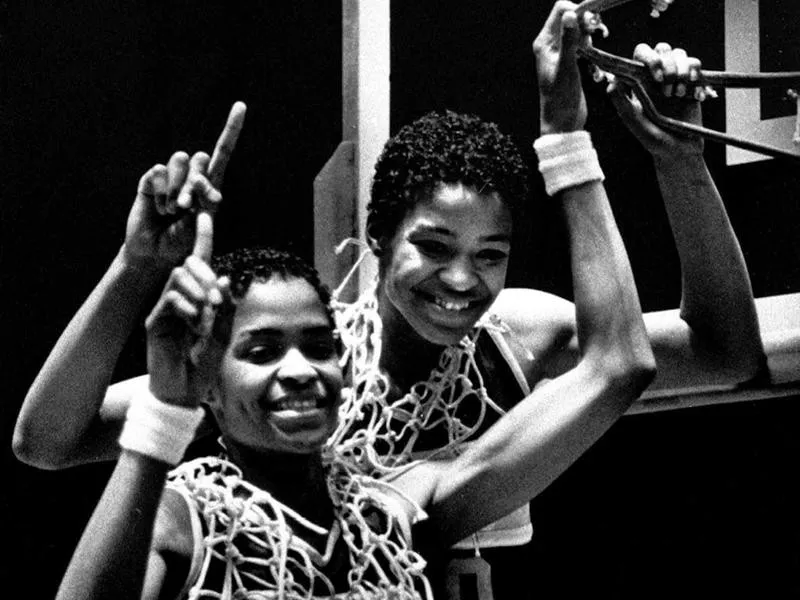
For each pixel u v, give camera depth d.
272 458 1.75
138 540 1.56
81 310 1.90
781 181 2.21
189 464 1.75
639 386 1.81
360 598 1.71
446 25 2.47
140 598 1.57
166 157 2.60
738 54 2.22
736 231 2.24
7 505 2.54
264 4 2.61
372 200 1.95
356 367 1.99
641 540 2.40
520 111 2.41
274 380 1.73
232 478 1.73
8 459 2.54
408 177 1.89
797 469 2.29
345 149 2.46
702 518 2.36
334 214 2.45
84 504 2.55
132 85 2.61
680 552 2.37
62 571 2.54
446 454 1.99
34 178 2.60
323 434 1.73
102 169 2.59
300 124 2.57
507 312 2.10
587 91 2.37
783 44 2.19
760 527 2.31
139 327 2.51
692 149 1.95
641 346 1.81
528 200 2.40
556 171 1.85
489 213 1.87
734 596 2.33
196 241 1.58
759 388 2.18
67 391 1.91
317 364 1.75
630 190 2.33
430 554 1.87
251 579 1.70
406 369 2.01
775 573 2.30
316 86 2.57
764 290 2.22
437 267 1.87
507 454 1.84
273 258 1.79
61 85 2.61
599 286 1.83
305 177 2.56
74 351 1.89
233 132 1.63
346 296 2.40
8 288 2.58
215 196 1.62
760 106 2.20
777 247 2.21
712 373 2.09
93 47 2.61
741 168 2.23
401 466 1.96
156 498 1.58
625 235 2.33
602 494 2.42
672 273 2.30
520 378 2.05
